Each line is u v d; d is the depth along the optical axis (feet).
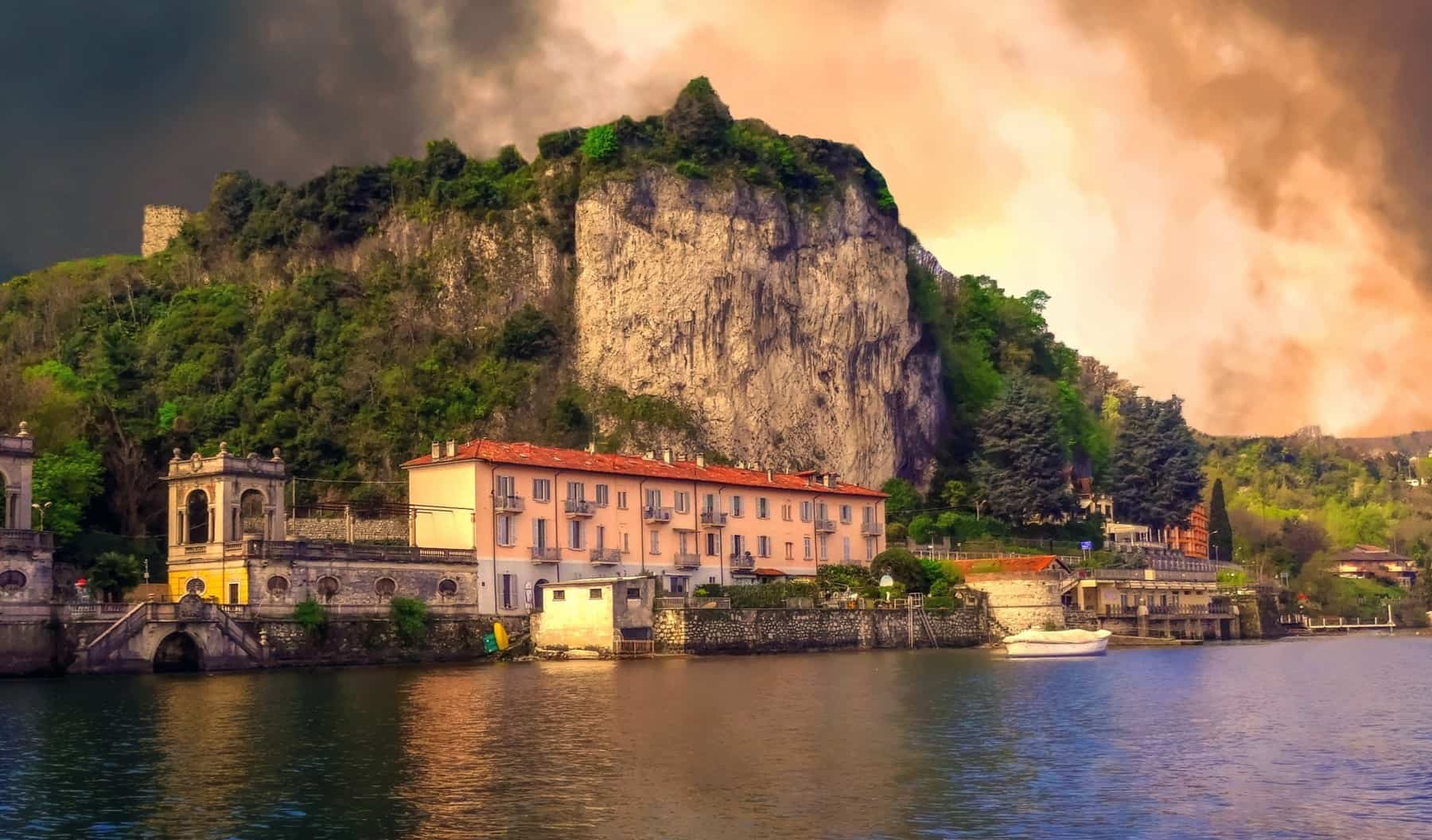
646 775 183.21
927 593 476.54
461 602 397.80
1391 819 158.61
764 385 651.66
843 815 160.66
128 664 325.42
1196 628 549.13
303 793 171.94
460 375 612.70
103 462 483.10
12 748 204.95
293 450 553.23
